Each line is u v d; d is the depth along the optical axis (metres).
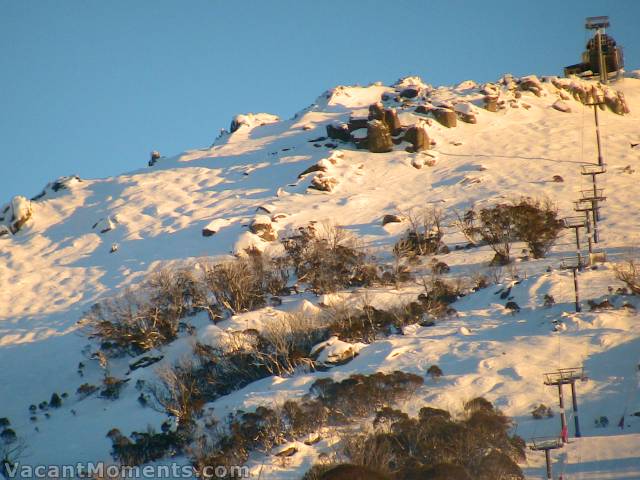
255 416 161.38
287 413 161.50
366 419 161.75
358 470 92.06
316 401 164.50
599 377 169.50
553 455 139.88
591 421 154.12
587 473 129.50
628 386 164.00
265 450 155.12
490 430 139.38
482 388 169.62
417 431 140.12
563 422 144.88
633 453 134.62
